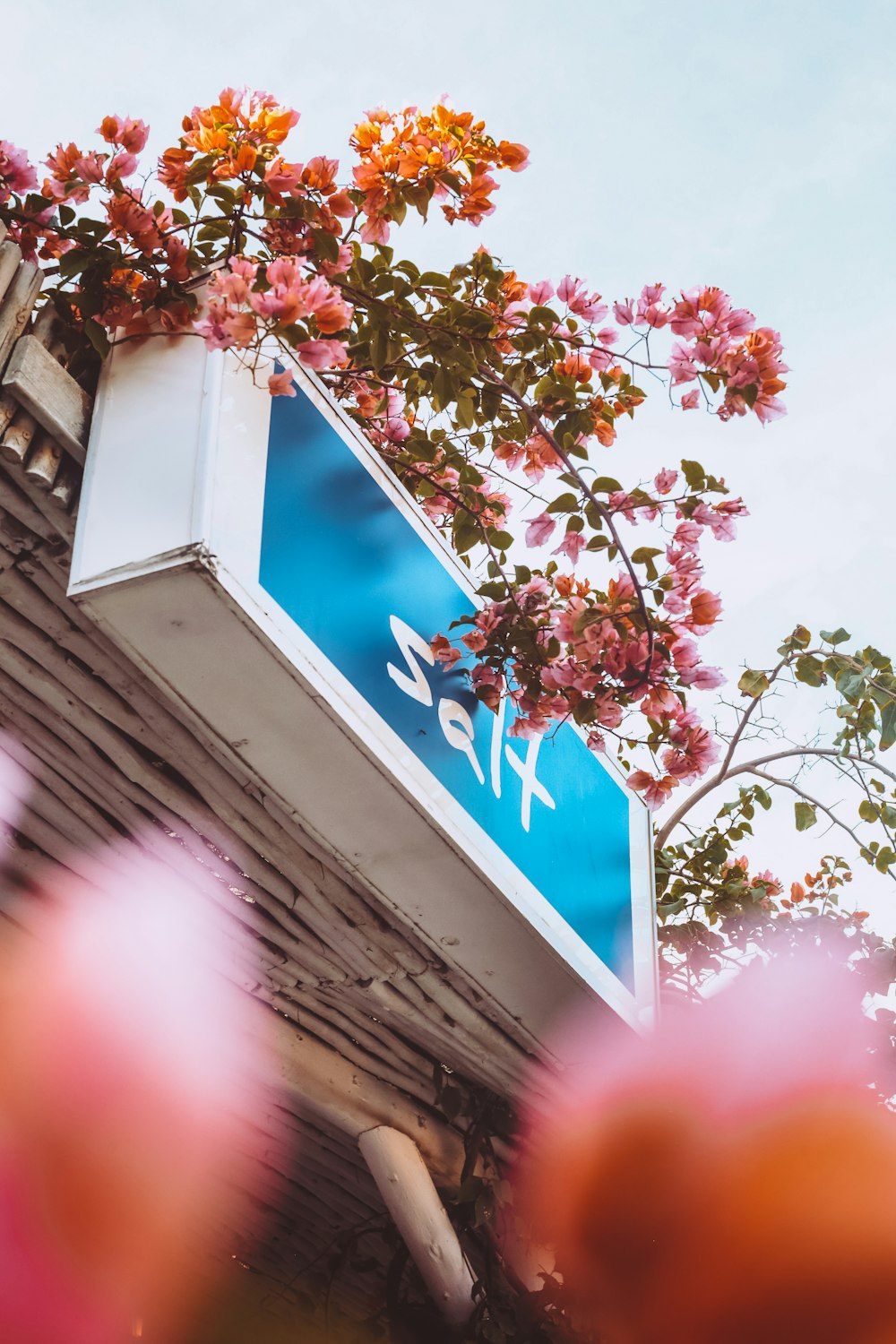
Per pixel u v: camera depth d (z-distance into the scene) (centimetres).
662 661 226
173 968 239
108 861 222
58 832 219
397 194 221
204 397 181
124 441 182
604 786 286
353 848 208
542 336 245
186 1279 337
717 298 231
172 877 224
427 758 208
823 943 326
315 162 209
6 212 199
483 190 227
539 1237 296
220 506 174
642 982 269
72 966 238
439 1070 278
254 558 179
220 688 182
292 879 221
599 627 222
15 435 173
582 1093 277
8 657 192
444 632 225
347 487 209
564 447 241
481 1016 255
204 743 199
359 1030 265
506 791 235
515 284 254
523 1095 277
